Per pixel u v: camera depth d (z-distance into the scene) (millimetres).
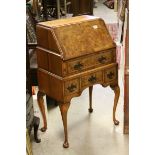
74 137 2816
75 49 2436
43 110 2805
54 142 2758
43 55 2551
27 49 2604
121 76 3699
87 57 2498
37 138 2758
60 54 2379
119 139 2766
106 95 3557
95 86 3773
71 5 5613
